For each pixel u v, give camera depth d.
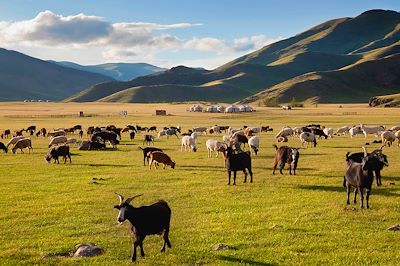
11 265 14.20
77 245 15.78
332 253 14.84
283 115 132.12
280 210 20.77
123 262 14.33
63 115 134.12
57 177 30.84
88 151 48.06
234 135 49.22
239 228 18.00
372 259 14.19
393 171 30.84
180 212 20.80
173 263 14.25
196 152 45.59
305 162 36.84
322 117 118.94
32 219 19.80
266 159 39.19
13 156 43.75
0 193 25.52
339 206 21.39
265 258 14.51
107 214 20.56
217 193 24.81
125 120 114.06
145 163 37.59
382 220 18.91
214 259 14.51
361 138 61.75
